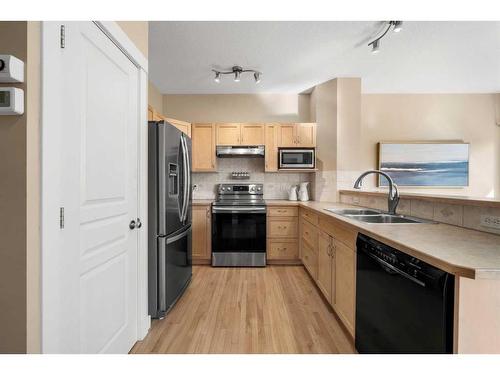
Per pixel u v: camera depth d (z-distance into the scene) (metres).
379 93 4.00
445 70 3.21
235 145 3.69
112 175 1.43
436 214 1.77
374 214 2.25
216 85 3.72
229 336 1.82
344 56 2.84
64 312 1.05
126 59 1.60
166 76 3.40
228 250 3.40
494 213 1.33
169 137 2.13
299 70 3.20
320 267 2.45
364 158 4.02
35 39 0.91
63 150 1.04
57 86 1.00
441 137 4.00
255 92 3.99
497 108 3.96
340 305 1.91
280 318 2.06
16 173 0.87
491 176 3.97
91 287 1.25
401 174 3.96
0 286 0.88
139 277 1.77
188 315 2.11
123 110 1.56
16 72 0.84
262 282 2.84
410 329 1.05
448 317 0.86
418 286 0.99
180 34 2.40
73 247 1.10
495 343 0.85
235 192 3.93
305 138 3.70
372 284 1.37
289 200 3.86
